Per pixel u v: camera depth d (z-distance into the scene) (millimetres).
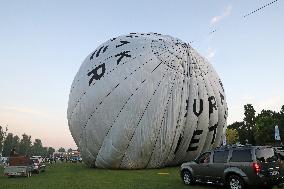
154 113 23125
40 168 26062
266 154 12320
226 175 12906
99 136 24000
